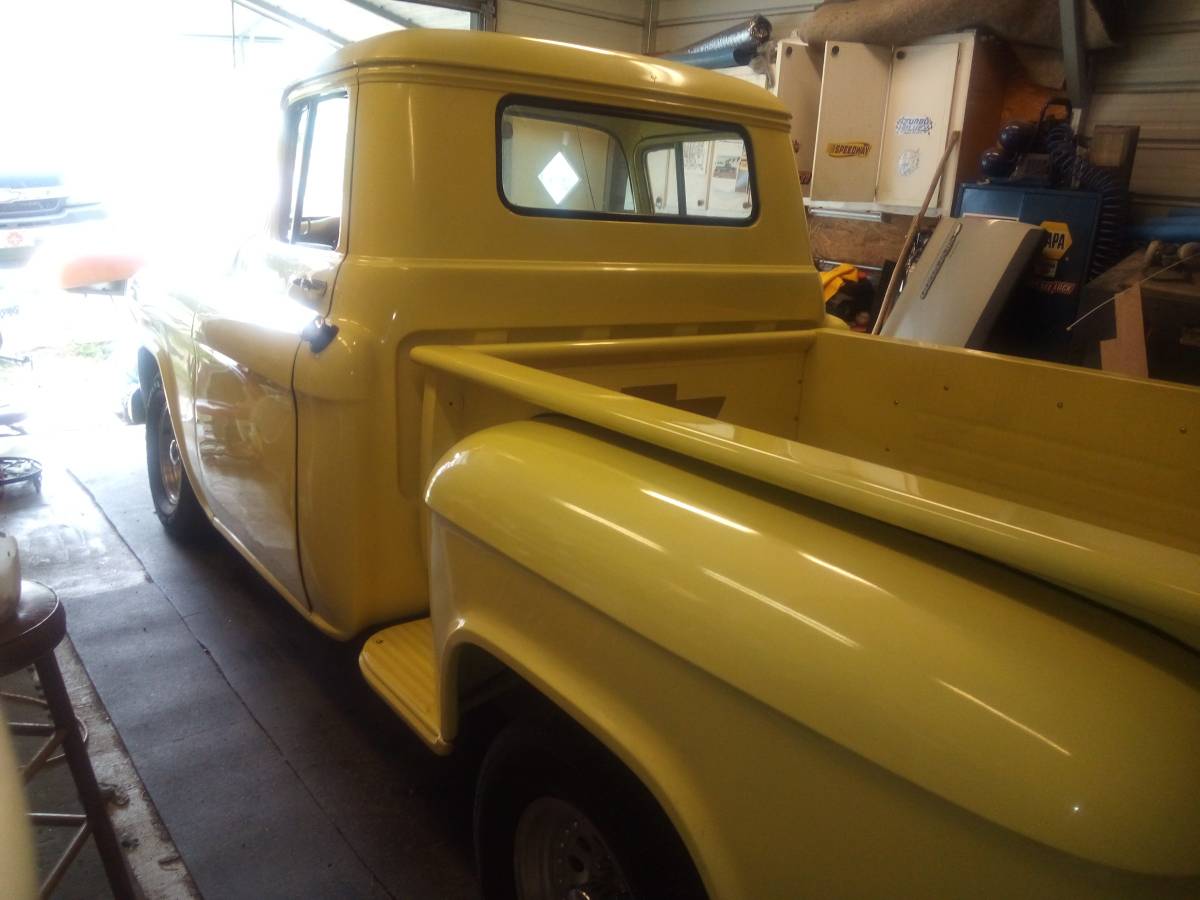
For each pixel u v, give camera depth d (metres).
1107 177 4.68
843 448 2.71
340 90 2.24
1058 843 0.83
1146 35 5.02
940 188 5.53
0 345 5.73
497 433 1.63
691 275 2.47
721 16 7.98
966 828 0.90
